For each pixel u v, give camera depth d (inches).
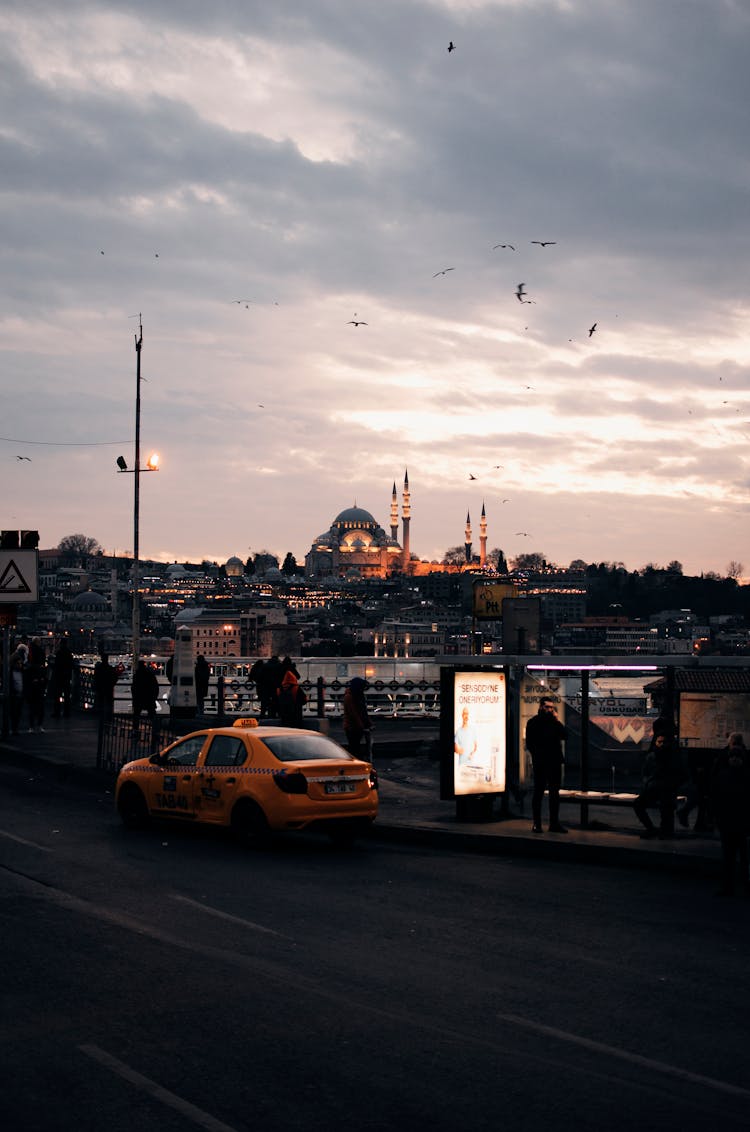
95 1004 363.3
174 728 1251.8
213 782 705.6
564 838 709.9
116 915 493.7
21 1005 361.1
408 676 1505.9
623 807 877.8
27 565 1222.9
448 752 778.2
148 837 718.5
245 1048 324.5
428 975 409.1
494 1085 301.3
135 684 1218.6
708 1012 370.3
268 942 452.8
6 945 436.1
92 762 1042.1
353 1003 370.6
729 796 576.4
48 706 1649.9
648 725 1005.2
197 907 515.8
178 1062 312.3
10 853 643.5
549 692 859.4
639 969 424.2
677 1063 321.7
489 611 2025.1
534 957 439.2
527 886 591.8
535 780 740.7
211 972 404.5
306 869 624.1
